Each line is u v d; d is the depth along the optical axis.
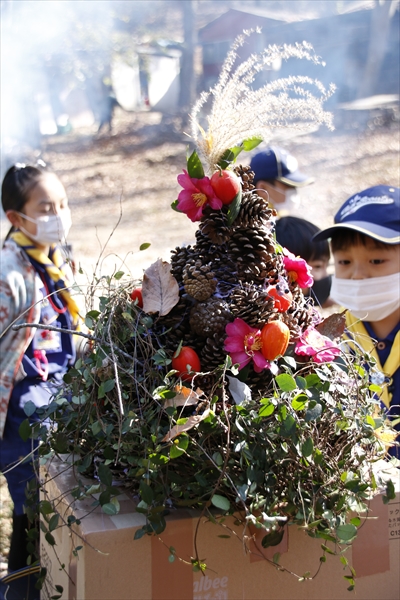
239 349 1.13
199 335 1.17
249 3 17.84
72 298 2.17
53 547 1.22
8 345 2.04
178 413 1.09
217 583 1.12
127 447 1.08
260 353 1.13
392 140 11.38
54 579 1.26
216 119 1.26
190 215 1.23
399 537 1.25
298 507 1.05
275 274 1.23
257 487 1.05
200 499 1.06
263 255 1.21
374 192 2.00
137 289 1.23
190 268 1.18
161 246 7.86
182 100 17.92
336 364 1.21
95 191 11.45
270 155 2.69
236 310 1.15
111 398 1.14
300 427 1.06
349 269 2.00
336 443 1.14
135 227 8.93
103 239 8.31
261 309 1.15
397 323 1.95
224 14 17.48
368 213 1.95
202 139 1.29
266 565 1.15
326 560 1.19
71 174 12.77
